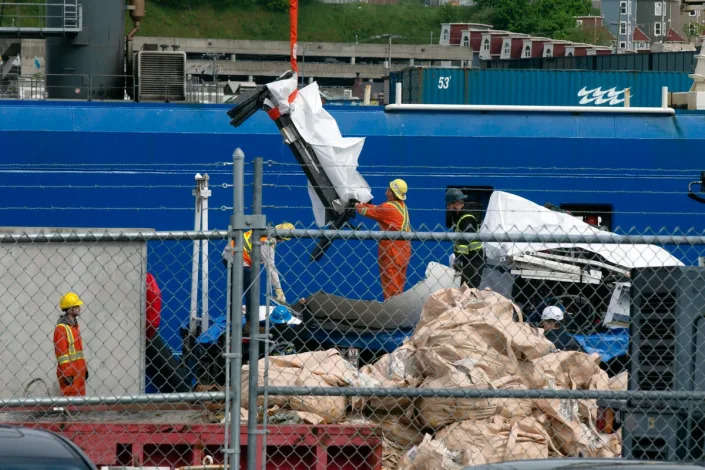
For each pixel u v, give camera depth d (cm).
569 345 5028
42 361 4559
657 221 8400
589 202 8300
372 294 7019
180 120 7944
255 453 2983
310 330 5419
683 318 3139
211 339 5228
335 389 3023
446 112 8262
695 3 9456
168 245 6944
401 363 4106
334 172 5944
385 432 3953
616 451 3869
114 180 7806
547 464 2364
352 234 3036
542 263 5869
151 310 5222
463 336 4044
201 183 6075
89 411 3825
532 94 10231
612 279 5869
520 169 8256
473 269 5731
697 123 8556
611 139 8381
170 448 3553
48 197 7725
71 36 8681
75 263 4575
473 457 3606
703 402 3073
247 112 5969
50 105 7888
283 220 7894
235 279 3006
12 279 4541
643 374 3225
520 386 3912
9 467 2344
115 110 7938
